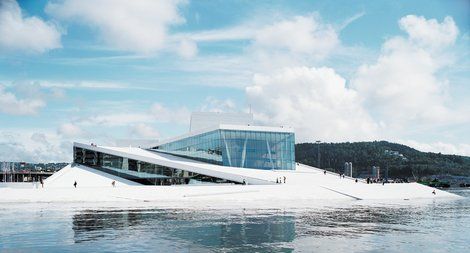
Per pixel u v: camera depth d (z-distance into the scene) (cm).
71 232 3139
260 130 9156
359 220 4006
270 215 4303
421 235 3170
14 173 16588
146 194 6169
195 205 5356
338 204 5847
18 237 2928
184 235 3059
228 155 8800
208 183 7662
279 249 2611
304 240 2916
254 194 6575
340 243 2825
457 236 3139
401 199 7306
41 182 6831
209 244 2747
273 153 9206
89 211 4488
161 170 7931
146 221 3769
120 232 3164
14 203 5378
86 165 8575
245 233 3175
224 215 4259
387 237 3073
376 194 7538
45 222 3625
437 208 5375
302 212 4641
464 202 6556
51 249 2556
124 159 8144
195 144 9669
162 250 2553
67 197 5781
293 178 8081
